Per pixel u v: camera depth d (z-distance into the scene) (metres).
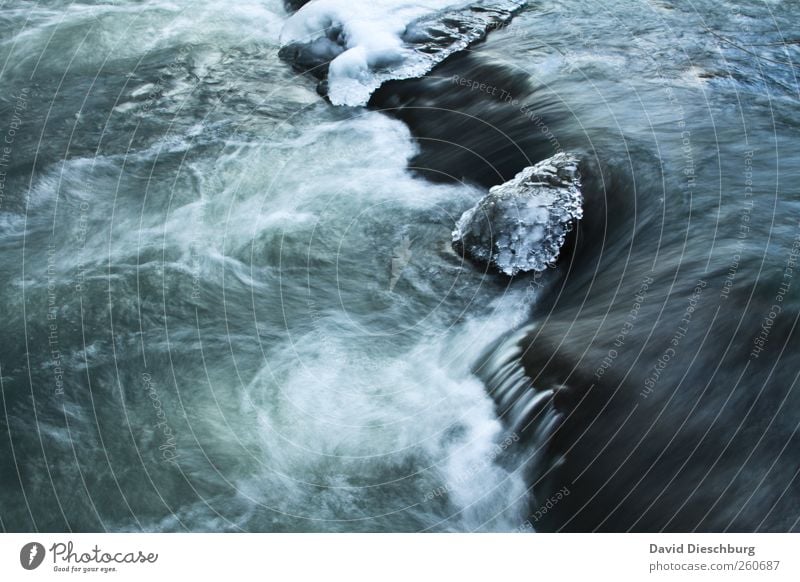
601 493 4.52
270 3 10.23
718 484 4.35
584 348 5.13
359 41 8.55
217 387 5.53
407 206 6.86
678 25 8.70
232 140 7.86
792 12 8.84
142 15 9.95
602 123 7.09
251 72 8.85
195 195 7.23
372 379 5.51
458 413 5.21
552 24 8.90
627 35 8.55
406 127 7.86
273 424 5.26
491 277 6.02
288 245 6.61
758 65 7.88
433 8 9.17
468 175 7.10
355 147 7.67
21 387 5.51
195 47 9.35
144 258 6.55
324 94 8.35
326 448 5.09
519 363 5.28
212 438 5.19
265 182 7.32
